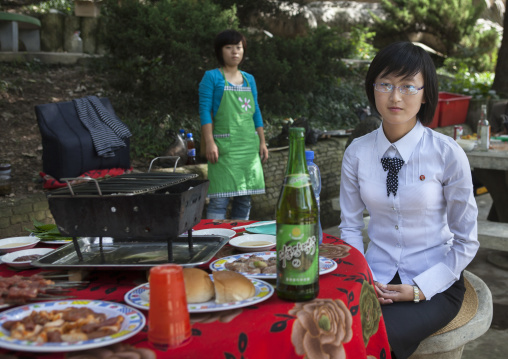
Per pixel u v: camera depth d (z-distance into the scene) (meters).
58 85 7.17
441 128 8.44
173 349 1.09
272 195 5.67
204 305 1.30
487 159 4.19
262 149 4.46
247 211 4.44
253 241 1.96
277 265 1.37
